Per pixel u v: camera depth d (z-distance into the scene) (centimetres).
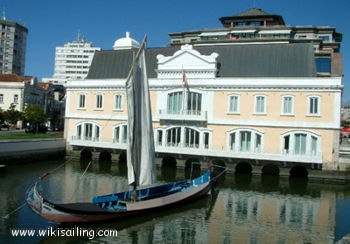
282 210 3894
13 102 10612
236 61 6438
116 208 3147
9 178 4769
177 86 6378
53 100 13238
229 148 6094
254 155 5694
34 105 10038
